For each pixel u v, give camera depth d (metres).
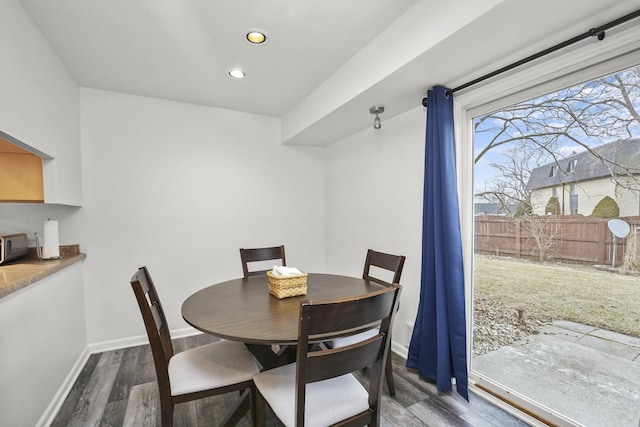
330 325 1.04
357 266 3.17
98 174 2.68
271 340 1.20
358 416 1.21
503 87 1.80
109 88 2.67
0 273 1.66
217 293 1.88
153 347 1.30
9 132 1.46
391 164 2.68
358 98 2.21
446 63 1.71
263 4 1.64
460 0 1.39
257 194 3.40
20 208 2.41
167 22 1.78
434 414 1.77
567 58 1.50
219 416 1.79
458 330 1.92
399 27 1.76
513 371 1.83
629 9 1.25
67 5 1.61
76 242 2.60
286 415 1.15
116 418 1.76
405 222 2.54
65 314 2.11
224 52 2.12
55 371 1.88
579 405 1.53
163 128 2.94
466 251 2.08
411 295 2.47
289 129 3.29
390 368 1.93
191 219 3.06
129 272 2.80
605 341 1.44
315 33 1.91
